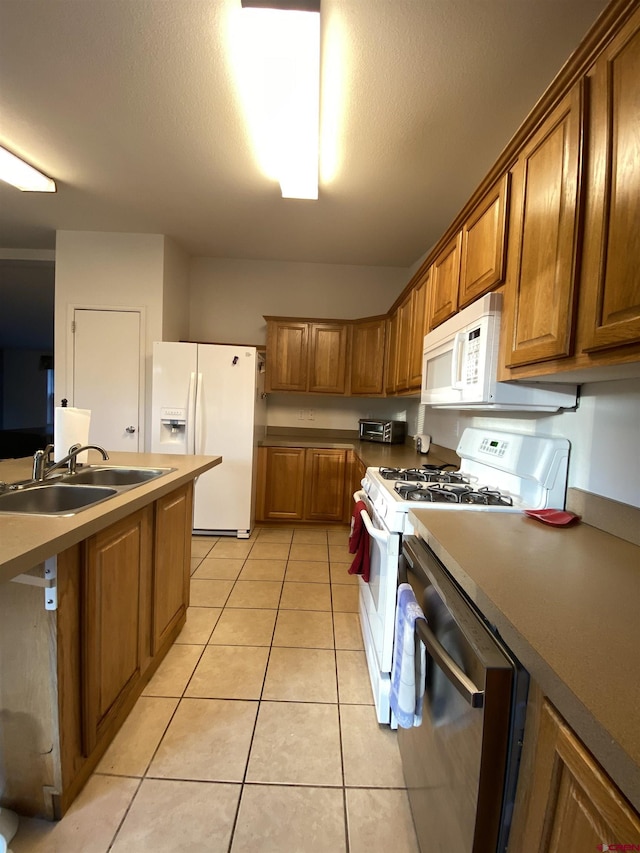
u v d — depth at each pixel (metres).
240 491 3.38
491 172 1.43
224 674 1.72
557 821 0.54
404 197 2.59
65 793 1.11
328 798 1.20
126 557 1.38
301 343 3.83
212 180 2.50
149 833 1.08
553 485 1.37
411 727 1.14
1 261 3.91
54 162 2.33
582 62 0.94
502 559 0.94
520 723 0.65
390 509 1.45
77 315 3.48
